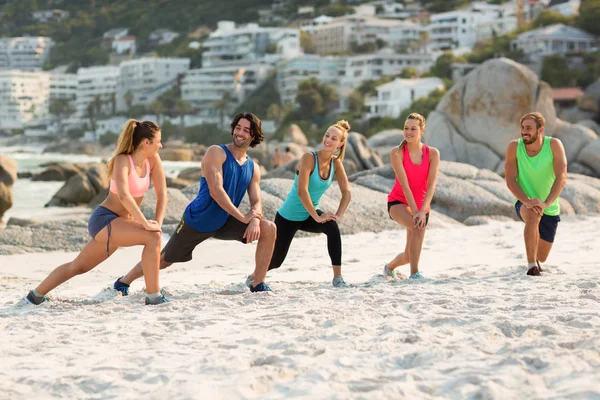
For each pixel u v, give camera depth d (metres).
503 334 4.28
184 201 13.30
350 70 139.12
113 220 6.04
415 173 7.24
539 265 7.30
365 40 163.88
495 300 5.52
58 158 105.25
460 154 25.94
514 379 3.31
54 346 4.47
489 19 157.25
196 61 171.75
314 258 9.91
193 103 150.75
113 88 174.00
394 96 110.38
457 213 14.66
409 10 192.75
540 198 7.47
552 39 118.62
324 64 141.00
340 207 7.16
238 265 9.69
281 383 3.45
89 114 167.62
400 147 7.22
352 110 118.31
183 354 4.13
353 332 4.44
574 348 3.84
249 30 161.12
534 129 7.30
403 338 4.21
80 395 3.45
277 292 6.50
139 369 3.80
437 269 8.41
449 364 3.59
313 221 7.11
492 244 10.84
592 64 102.06
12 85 183.50
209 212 6.45
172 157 79.25
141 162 6.05
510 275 7.32
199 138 135.12
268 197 13.38
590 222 13.62
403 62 137.75
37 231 11.80
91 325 5.12
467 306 5.33
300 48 163.88
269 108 126.56
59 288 7.61
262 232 6.58
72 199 24.78
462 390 3.18
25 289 7.57
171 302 5.99
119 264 9.73
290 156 25.73
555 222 7.66
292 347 4.09
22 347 4.46
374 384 3.34
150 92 161.88
